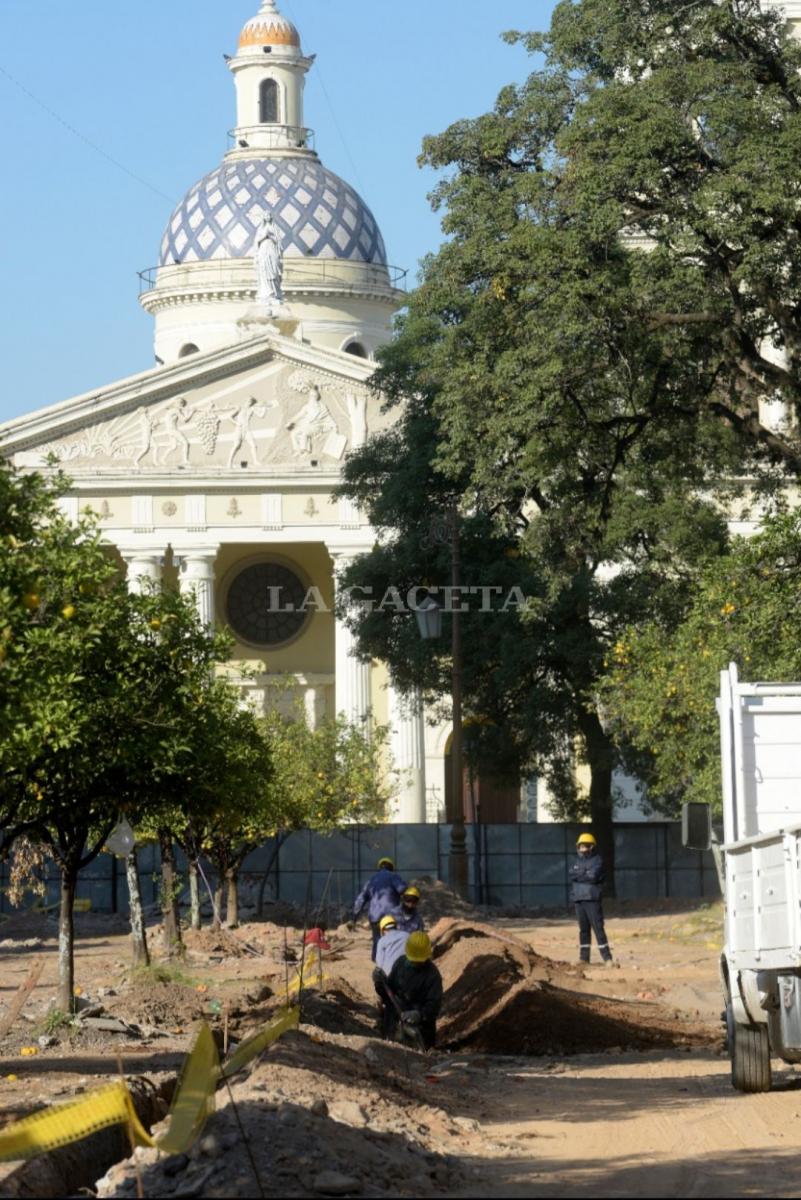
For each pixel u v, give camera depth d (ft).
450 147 124.06
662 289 113.29
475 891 212.02
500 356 120.06
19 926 180.45
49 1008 84.12
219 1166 36.24
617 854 216.13
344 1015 84.53
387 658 198.39
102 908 198.18
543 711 189.88
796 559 99.40
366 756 184.44
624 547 179.32
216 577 304.71
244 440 283.18
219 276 360.28
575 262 114.21
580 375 119.75
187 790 77.46
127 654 71.67
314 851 208.33
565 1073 70.33
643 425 129.49
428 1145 44.62
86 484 280.51
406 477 189.47
